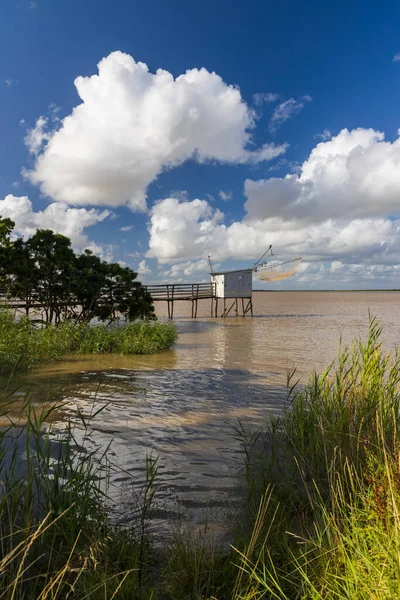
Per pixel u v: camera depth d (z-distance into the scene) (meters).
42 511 3.72
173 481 4.96
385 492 3.08
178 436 6.65
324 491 4.25
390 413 5.34
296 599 2.73
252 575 2.82
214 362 14.41
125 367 13.05
